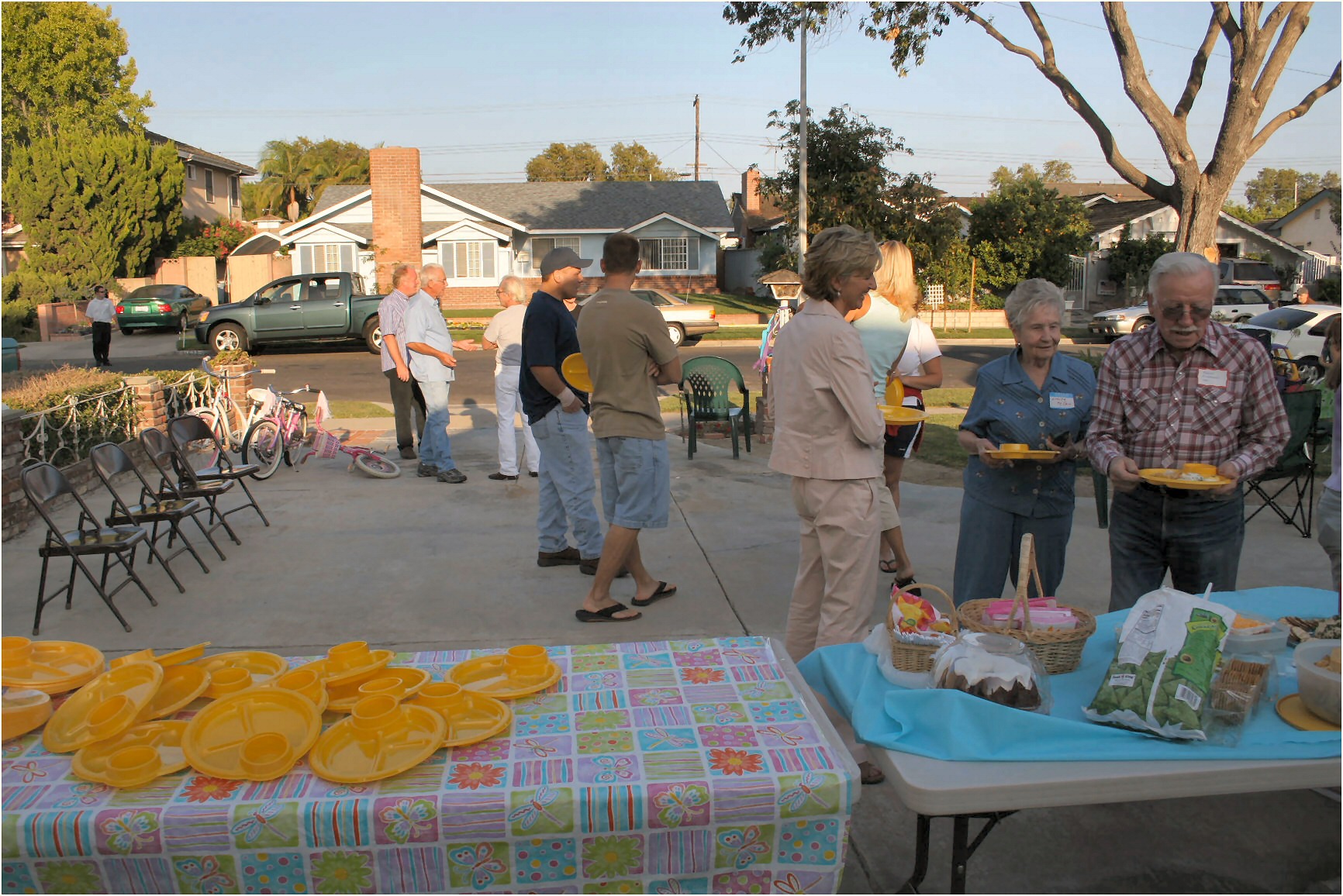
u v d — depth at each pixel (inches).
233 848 70.7
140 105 1439.5
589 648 102.0
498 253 1306.6
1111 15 451.8
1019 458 127.9
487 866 72.7
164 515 199.3
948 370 685.9
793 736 82.0
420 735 80.0
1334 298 954.7
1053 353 136.1
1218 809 117.0
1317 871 104.1
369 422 419.5
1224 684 82.3
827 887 76.7
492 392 542.9
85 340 989.8
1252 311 862.5
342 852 71.2
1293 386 228.4
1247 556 213.2
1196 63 453.4
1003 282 1210.0
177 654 94.8
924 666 92.2
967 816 82.2
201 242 1398.9
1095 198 1510.8
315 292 789.2
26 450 260.8
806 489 125.7
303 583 201.0
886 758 79.6
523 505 267.0
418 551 223.1
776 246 1171.3
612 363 167.3
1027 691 83.4
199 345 876.0
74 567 183.6
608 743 80.5
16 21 1307.8
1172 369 120.7
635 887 74.8
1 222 1259.8
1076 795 75.5
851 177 1093.1
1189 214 468.1
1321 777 77.1
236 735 80.2
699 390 331.3
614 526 174.7
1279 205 3390.7
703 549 225.8
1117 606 129.3
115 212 1242.0
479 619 179.9
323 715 86.5
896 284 177.8
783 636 171.0
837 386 119.7
